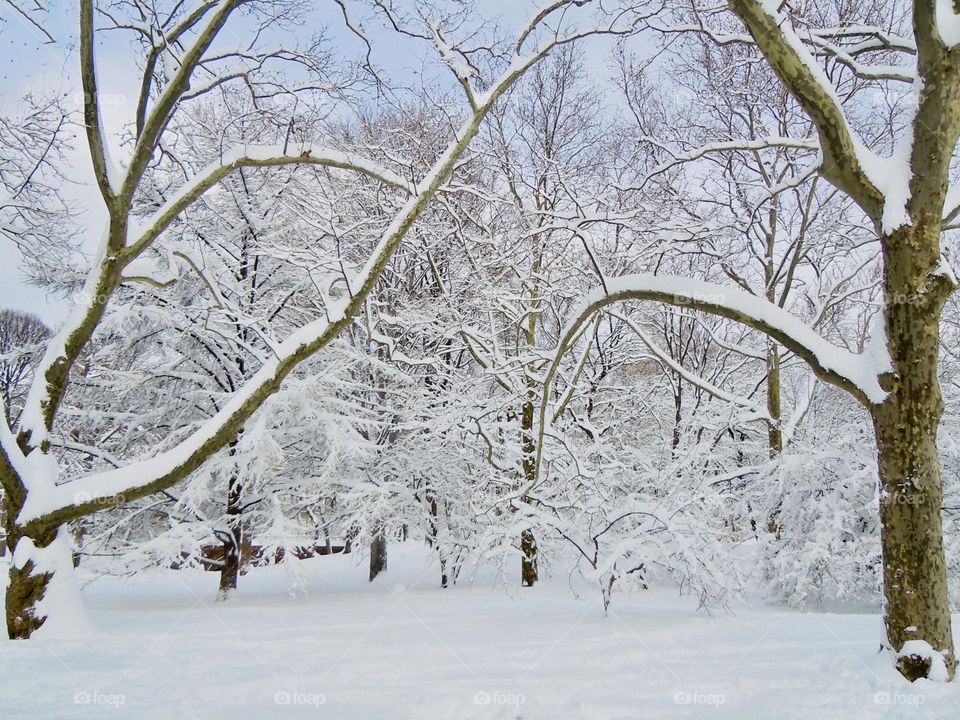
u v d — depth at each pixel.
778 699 4.62
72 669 5.57
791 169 14.98
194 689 4.89
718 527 11.74
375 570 18.14
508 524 11.18
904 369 5.49
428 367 16.59
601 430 16.41
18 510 8.15
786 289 15.17
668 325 20.05
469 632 7.82
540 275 14.96
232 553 14.70
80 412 14.62
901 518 5.39
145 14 8.45
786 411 21.48
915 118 5.52
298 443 15.59
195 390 14.97
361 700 4.62
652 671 5.46
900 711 4.22
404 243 14.97
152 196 14.18
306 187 14.34
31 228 10.41
